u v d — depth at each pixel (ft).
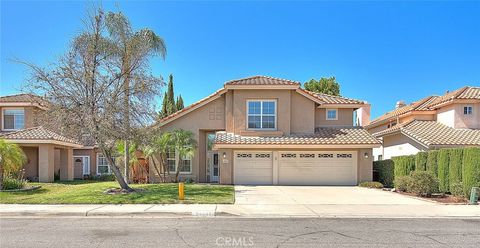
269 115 75.66
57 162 92.63
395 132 86.43
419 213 39.50
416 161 63.16
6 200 46.85
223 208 40.98
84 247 24.88
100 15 52.70
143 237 27.84
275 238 27.66
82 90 50.62
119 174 54.19
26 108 86.43
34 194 56.44
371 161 73.05
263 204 44.86
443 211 40.73
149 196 48.60
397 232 29.99
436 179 53.57
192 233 29.32
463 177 51.42
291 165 73.72
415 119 90.07
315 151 73.77
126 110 51.08
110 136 50.70
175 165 79.10
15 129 86.99
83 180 90.99
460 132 77.10
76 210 39.40
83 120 49.34
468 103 80.12
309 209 41.57
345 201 47.98
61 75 49.70
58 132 53.42
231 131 76.18
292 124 77.41
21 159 63.72
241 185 71.20
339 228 31.60
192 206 42.22
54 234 28.89
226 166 73.15
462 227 32.27
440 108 86.28
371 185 68.23
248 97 75.41
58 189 65.57
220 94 77.82
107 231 30.01
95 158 105.60
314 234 29.09
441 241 26.86
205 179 80.59
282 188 65.41
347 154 73.82
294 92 77.51
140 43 54.39
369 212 39.93
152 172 77.92
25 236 28.19
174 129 78.59
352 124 84.43
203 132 81.46
